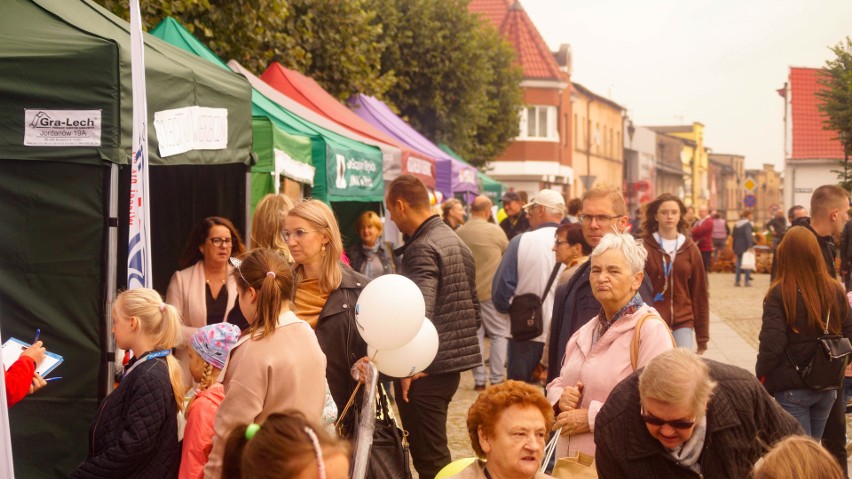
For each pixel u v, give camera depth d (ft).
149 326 15.30
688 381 11.53
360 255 36.96
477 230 38.19
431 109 95.91
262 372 14.30
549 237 28.96
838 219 28.12
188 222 27.22
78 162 17.95
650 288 18.56
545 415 12.42
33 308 18.06
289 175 28.40
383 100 78.28
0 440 13.74
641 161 284.41
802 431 12.66
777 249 20.94
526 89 179.11
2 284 17.98
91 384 18.19
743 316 69.87
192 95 21.31
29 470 18.10
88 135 17.90
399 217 20.56
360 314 16.67
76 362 18.15
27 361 16.20
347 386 17.42
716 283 106.73
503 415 12.29
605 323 16.02
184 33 33.76
